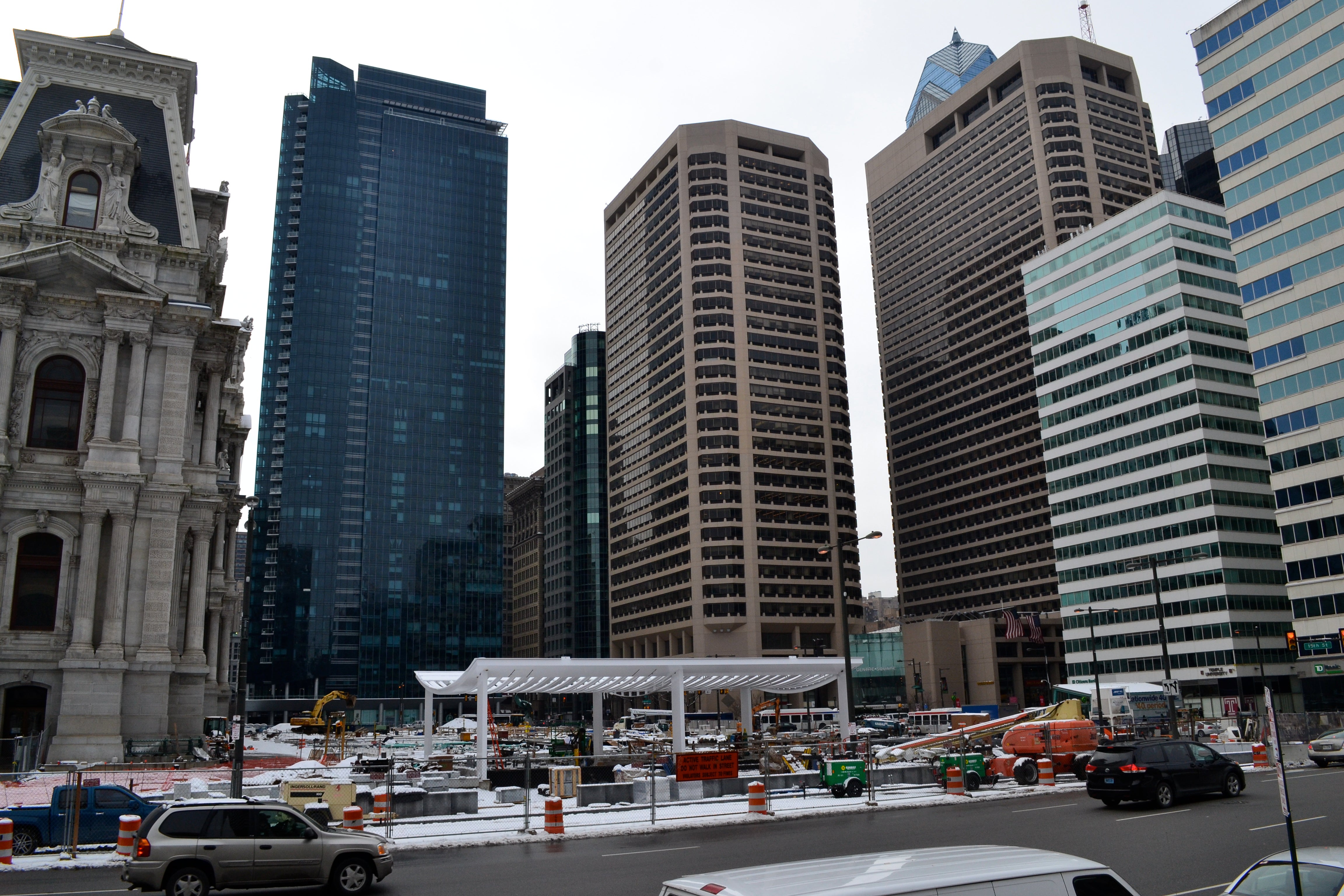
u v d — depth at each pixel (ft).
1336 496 289.74
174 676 179.73
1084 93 599.16
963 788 120.88
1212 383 398.01
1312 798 100.32
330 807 101.45
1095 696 258.57
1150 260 419.95
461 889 64.03
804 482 587.27
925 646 531.09
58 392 174.91
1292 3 309.01
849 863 30.37
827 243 648.38
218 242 217.56
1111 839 76.54
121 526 170.50
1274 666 372.79
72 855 80.48
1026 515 563.07
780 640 558.97
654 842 85.05
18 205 178.40
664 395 622.95
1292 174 307.17
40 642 164.25
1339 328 291.38
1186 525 392.47
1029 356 582.35
